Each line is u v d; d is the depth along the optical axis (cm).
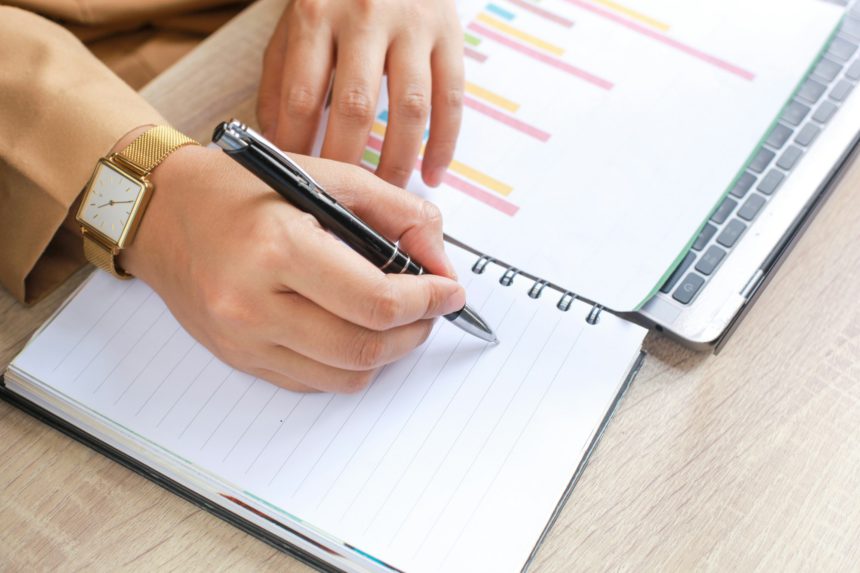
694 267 56
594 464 51
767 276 56
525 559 47
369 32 61
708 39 67
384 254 51
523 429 51
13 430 53
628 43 68
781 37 67
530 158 62
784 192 59
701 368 54
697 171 60
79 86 59
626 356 53
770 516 49
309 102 60
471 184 61
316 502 49
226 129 45
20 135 58
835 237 59
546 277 57
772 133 62
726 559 48
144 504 50
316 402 53
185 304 53
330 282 48
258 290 50
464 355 54
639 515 49
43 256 61
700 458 51
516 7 71
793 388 53
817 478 50
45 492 51
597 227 59
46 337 55
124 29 79
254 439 51
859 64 65
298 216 50
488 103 65
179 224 54
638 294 55
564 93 65
